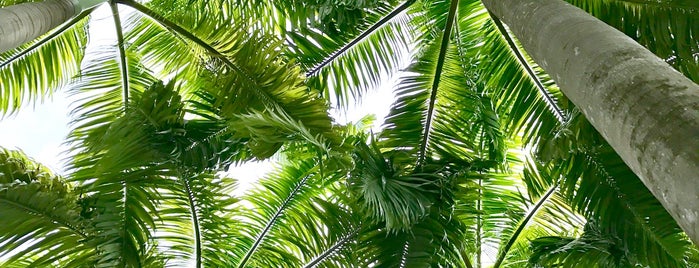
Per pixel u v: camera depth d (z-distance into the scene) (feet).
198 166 14.56
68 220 12.89
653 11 13.60
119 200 13.78
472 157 16.51
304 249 17.62
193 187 15.30
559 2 9.42
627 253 14.11
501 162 16.98
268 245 18.02
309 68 17.38
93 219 13.39
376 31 17.56
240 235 17.80
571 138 13.88
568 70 7.75
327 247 17.44
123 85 17.43
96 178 13.47
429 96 16.75
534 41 9.07
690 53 13.52
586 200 14.60
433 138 16.56
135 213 13.92
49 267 13.67
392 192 13.58
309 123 14.58
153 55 17.46
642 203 13.88
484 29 16.71
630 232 14.06
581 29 8.04
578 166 14.55
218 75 15.60
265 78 15.29
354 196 15.23
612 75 6.79
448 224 14.87
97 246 13.34
